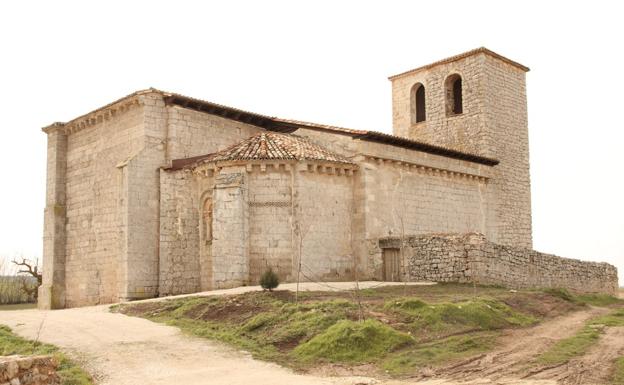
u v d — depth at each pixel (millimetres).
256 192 26844
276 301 19484
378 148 29969
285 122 32312
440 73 43000
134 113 29953
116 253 30188
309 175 27656
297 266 26562
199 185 28328
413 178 32250
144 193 28625
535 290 24672
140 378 13039
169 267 28344
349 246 28719
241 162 26672
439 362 14070
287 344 15867
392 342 15148
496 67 41625
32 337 17000
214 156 28141
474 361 14125
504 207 39875
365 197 28891
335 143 30219
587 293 32156
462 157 35750
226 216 26000
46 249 34719
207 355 14992
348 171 28891
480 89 40375
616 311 22562
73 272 33500
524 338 16609
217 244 25906
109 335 17047
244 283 25703
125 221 28000
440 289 23562
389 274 28438
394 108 45906
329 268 27750
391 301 18594
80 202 33562
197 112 30562
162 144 29469
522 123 42906
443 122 42344
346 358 14617
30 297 51500
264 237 26578
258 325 17297
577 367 13359
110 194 31188
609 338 16656
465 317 17672
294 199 26891
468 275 25562
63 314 21859
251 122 33062
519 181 41688
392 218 30312
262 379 12906
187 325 18219
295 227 26781
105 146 32000
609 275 36406
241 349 15578
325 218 27953
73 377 12750
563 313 21453
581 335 16859
